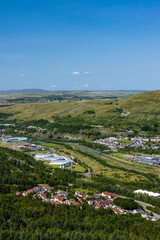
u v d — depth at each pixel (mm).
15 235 130125
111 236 133750
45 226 142250
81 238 132125
